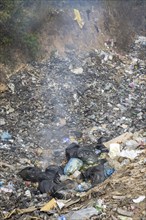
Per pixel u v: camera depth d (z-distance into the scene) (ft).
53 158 45.32
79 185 38.04
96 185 37.47
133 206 31.53
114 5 78.54
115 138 44.80
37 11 64.90
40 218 33.45
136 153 40.37
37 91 56.29
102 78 62.34
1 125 50.01
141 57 71.77
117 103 57.16
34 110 53.26
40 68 60.13
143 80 64.39
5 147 46.14
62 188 37.93
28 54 60.64
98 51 68.39
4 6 57.62
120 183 35.19
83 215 31.50
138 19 81.15
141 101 58.34
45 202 37.11
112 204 32.32
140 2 83.10
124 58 70.33
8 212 36.04
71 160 41.27
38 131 49.96
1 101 53.88
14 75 57.72
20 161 44.27
